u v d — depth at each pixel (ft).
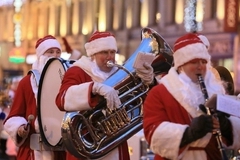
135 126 21.11
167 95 17.58
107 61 21.77
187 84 17.54
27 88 26.35
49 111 24.49
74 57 33.81
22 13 157.38
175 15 113.70
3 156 50.44
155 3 119.65
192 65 17.57
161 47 21.47
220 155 17.90
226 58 100.68
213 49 102.37
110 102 19.95
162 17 115.44
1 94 42.68
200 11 105.50
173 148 16.98
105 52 21.76
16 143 26.07
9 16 162.50
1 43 163.43
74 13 141.69
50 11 150.51
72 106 20.52
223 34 100.63
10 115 26.37
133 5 124.47
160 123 17.28
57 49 27.71
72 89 20.59
